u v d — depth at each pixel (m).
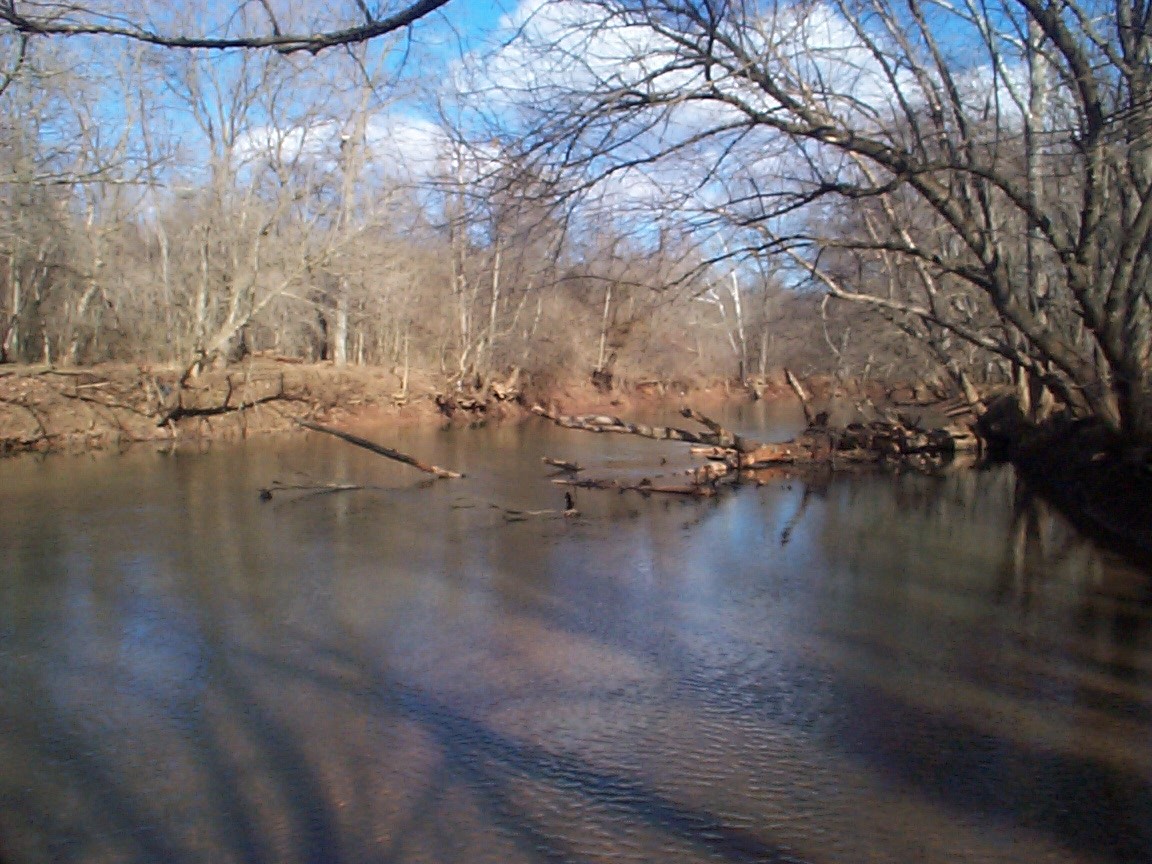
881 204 13.90
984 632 8.84
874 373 32.22
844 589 10.46
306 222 27.19
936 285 18.06
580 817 5.37
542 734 6.54
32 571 11.16
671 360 38.12
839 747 6.30
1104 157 9.70
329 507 15.60
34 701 7.20
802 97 9.99
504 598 10.09
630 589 10.49
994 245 10.90
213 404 24.67
